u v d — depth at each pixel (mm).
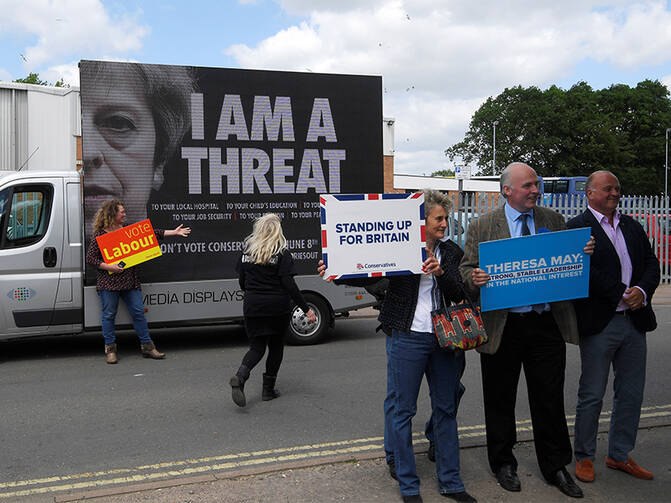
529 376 4266
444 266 4086
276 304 6047
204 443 5121
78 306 8203
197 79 8594
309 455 4844
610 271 4273
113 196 8289
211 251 8703
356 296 9344
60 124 19469
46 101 19375
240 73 8766
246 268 6145
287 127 8984
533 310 4180
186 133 8570
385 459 4699
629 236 4406
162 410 6039
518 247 4086
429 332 3992
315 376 7309
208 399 6414
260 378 7266
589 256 4145
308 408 6066
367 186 9367
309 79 9062
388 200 3965
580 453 4395
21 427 5551
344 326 10992
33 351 8859
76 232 8203
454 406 4133
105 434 5359
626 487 4262
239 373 5918
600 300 4293
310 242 9141
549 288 4113
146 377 7320
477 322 3957
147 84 8414
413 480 3959
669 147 64312
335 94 9180
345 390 6699
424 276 4086
